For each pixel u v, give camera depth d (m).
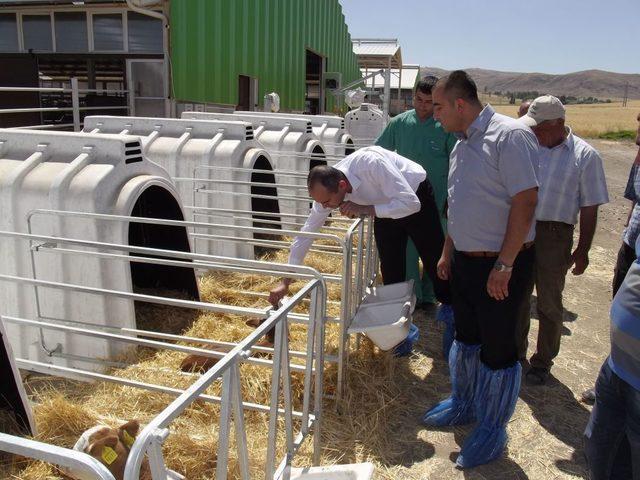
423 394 4.09
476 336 3.54
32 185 4.12
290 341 4.31
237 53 11.95
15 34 10.29
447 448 3.47
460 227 3.21
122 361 4.02
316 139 8.59
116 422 3.20
